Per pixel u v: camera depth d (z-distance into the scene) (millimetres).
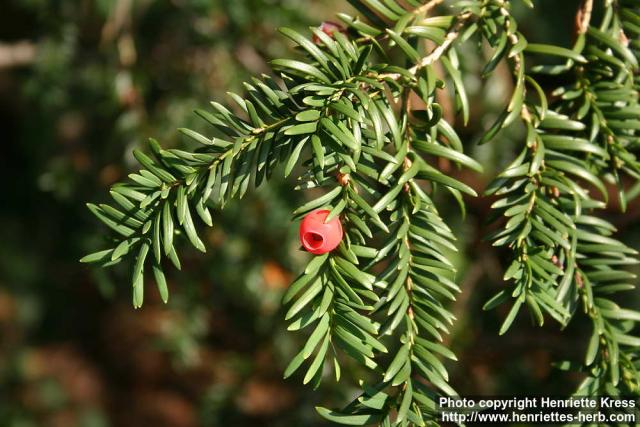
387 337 594
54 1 764
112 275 702
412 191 352
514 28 365
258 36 702
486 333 654
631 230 559
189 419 1158
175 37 740
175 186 353
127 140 700
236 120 351
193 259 718
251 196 677
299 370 680
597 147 369
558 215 363
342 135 331
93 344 1242
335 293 344
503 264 637
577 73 391
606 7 394
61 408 1237
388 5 374
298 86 337
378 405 350
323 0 714
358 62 346
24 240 1151
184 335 729
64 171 754
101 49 745
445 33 369
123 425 1193
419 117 361
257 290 689
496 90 645
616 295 652
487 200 670
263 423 706
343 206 339
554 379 604
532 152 368
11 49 878
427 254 361
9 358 1256
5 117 1154
